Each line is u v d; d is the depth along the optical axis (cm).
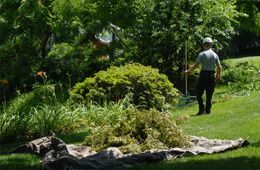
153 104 1609
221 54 2469
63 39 2294
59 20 2255
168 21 2073
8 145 1261
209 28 2098
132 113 1080
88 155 976
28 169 909
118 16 2148
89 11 2234
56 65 2248
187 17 2069
